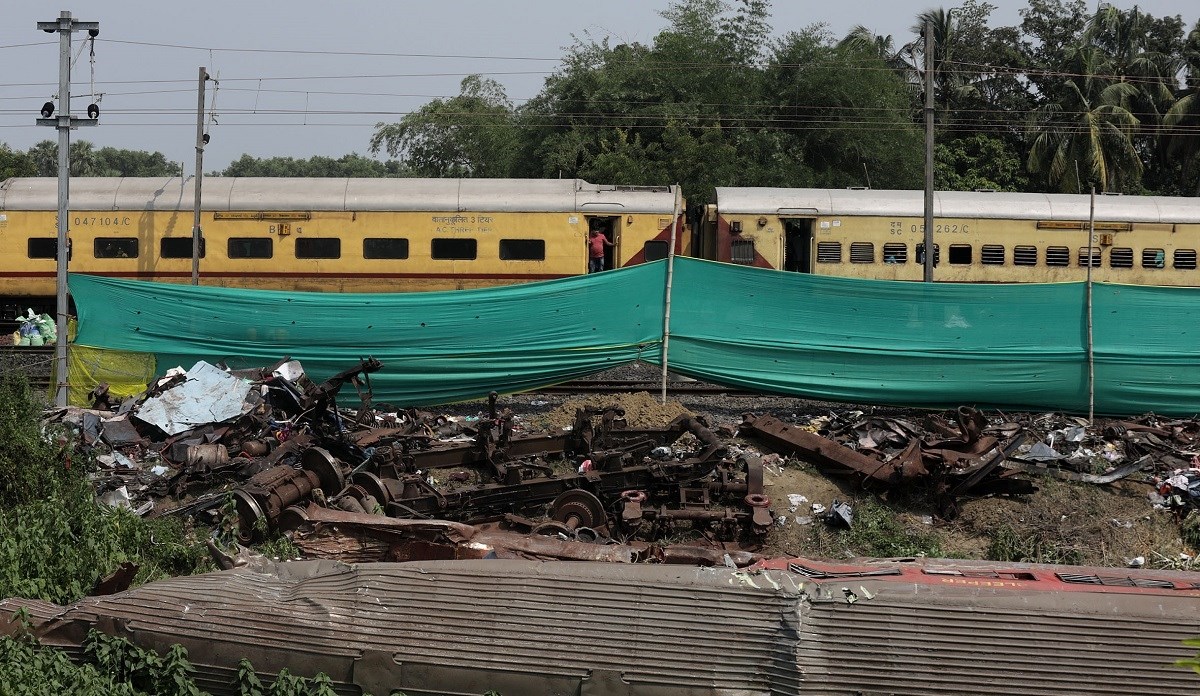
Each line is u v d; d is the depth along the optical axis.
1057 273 26.09
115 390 15.66
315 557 9.44
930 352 15.53
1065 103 44.81
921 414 15.87
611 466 12.16
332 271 25.75
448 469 12.90
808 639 6.46
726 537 11.41
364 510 10.52
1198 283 26.27
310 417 13.47
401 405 15.67
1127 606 6.52
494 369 15.62
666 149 38.12
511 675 6.62
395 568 7.00
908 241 26.06
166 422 13.33
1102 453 13.95
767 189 26.59
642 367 18.48
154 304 15.71
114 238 25.83
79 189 26.00
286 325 15.59
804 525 12.16
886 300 15.52
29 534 9.19
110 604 7.13
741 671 6.48
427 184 26.08
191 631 6.94
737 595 6.61
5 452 11.37
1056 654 6.40
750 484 11.73
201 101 24.98
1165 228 26.19
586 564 6.97
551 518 11.29
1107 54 46.56
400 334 15.55
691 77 40.22
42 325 25.56
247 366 15.66
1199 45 46.88
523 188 26.11
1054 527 12.32
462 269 25.77
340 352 15.59
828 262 26.08
